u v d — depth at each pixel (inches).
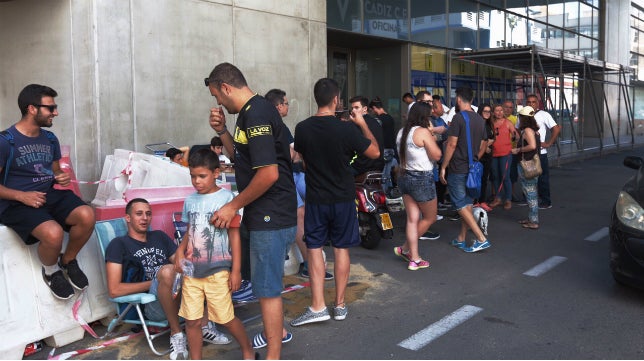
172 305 153.1
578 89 781.9
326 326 178.5
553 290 209.2
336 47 519.2
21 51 286.4
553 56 561.0
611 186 467.2
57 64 278.4
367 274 232.1
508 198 371.9
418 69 536.4
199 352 147.6
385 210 269.1
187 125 318.3
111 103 279.1
